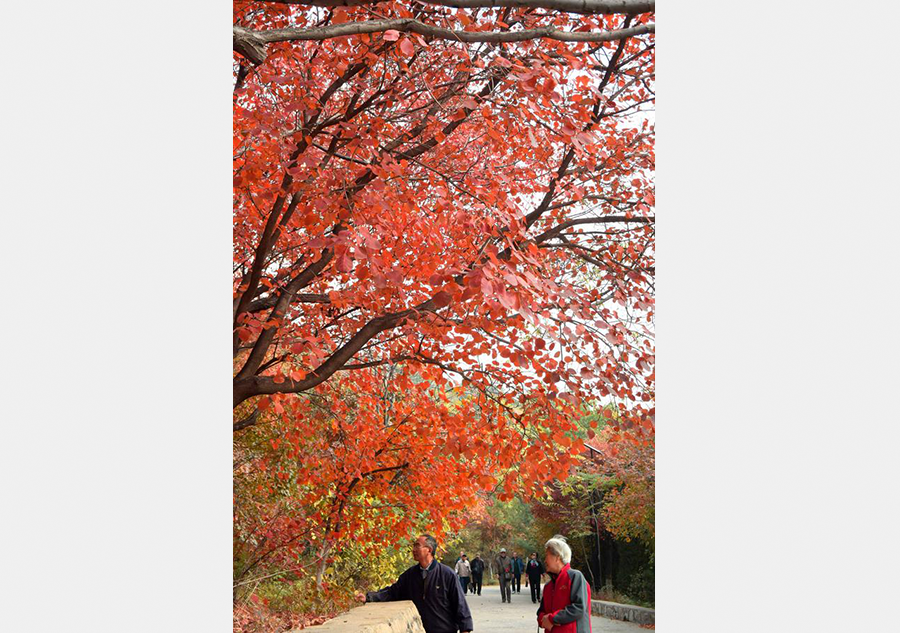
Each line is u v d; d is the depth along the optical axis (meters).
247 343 5.60
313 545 7.92
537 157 5.93
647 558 13.23
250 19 5.55
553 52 5.02
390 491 7.81
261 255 4.91
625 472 10.63
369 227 4.30
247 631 5.36
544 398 5.50
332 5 3.14
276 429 7.27
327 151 4.41
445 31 3.38
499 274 4.01
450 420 6.21
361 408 7.46
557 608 4.67
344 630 5.12
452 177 5.29
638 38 5.80
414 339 5.77
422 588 5.80
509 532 22.98
